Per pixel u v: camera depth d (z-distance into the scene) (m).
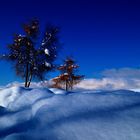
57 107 2.84
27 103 3.41
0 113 3.23
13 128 2.62
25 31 18.72
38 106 3.04
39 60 18.67
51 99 3.09
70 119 2.55
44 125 2.50
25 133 2.35
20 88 4.27
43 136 2.29
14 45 18.56
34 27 18.70
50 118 2.62
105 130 2.31
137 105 2.77
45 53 18.34
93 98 3.00
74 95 3.13
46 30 19.03
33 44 18.83
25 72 18.88
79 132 2.32
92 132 2.30
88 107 2.79
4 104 3.76
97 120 2.48
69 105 2.86
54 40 18.97
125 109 2.69
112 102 2.88
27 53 18.66
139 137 2.18
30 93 3.69
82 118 2.54
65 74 21.64
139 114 2.56
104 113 2.62
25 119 2.85
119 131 2.28
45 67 18.58
